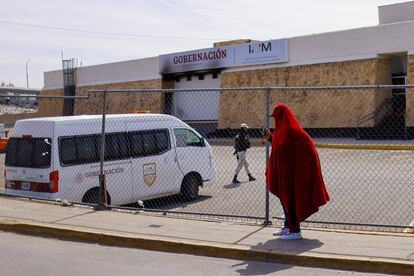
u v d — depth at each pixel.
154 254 7.78
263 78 33.69
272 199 12.66
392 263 6.55
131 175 11.91
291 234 7.80
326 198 7.70
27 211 10.37
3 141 27.77
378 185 13.66
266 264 7.12
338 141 26.80
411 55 27.30
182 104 39.62
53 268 7.00
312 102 31.00
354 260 6.74
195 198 13.16
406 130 26.16
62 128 11.09
